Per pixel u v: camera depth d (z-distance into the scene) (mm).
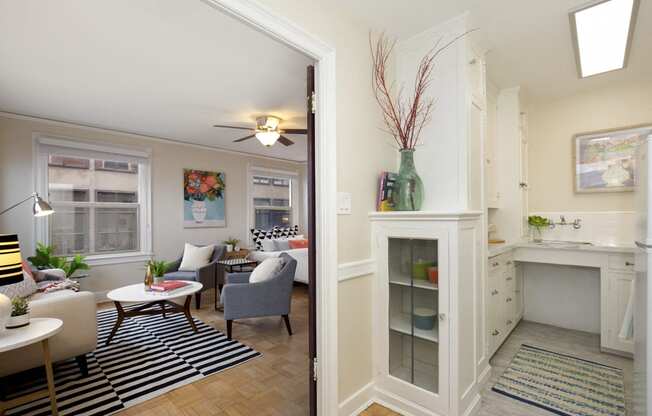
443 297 1735
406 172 1979
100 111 3627
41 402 1971
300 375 2293
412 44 2156
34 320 1820
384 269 1957
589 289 3064
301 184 7031
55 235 4051
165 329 3229
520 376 2240
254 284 2984
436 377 1783
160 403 1958
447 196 1991
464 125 1924
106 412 1871
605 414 1815
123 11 1841
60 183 4090
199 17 1905
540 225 3205
